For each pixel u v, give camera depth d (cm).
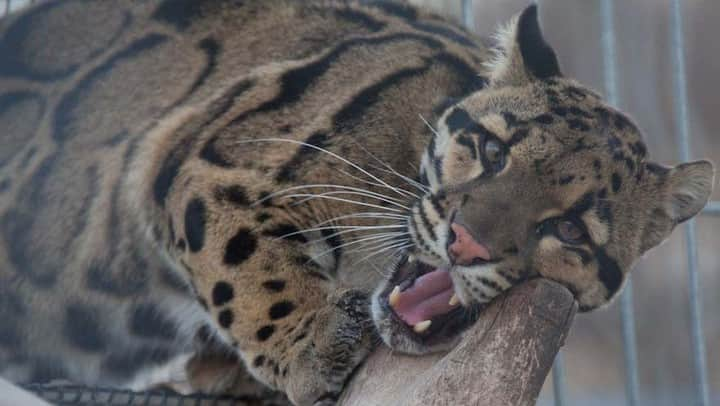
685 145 1253
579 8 2278
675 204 865
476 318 753
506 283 760
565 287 723
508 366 624
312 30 935
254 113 889
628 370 1226
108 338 958
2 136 963
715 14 2341
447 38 941
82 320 956
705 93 2339
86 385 925
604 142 811
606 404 2155
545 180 785
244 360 853
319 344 814
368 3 970
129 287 938
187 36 952
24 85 968
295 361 821
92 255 941
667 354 2250
